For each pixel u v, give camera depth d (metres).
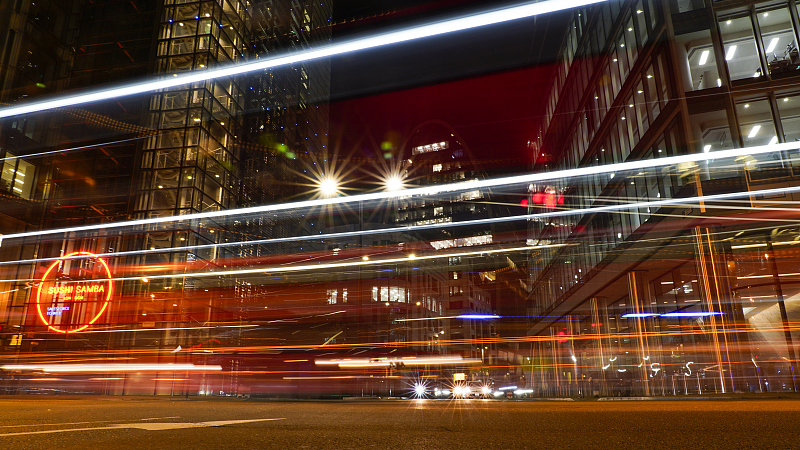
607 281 38.53
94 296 45.59
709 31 29.66
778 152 27.06
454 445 4.17
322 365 37.06
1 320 45.53
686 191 28.12
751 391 25.09
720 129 28.20
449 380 43.78
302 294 70.31
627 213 34.72
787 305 27.14
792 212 26.30
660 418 7.36
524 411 9.75
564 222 51.72
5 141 51.03
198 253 47.88
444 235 128.38
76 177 50.72
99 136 51.34
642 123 33.78
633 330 33.97
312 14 108.69
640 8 34.34
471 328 115.44
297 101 95.12
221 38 54.81
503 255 122.12
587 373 47.12
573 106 50.53
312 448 3.92
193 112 50.16
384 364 39.41
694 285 30.62
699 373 28.67
